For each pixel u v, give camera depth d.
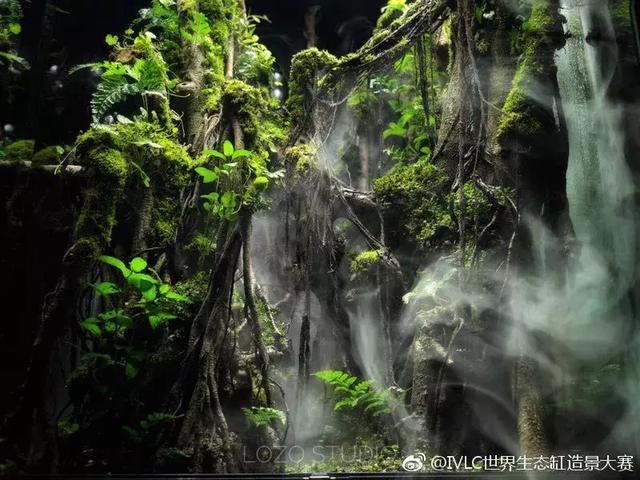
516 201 3.95
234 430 4.07
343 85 4.93
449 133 4.49
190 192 4.66
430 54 4.90
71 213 4.42
